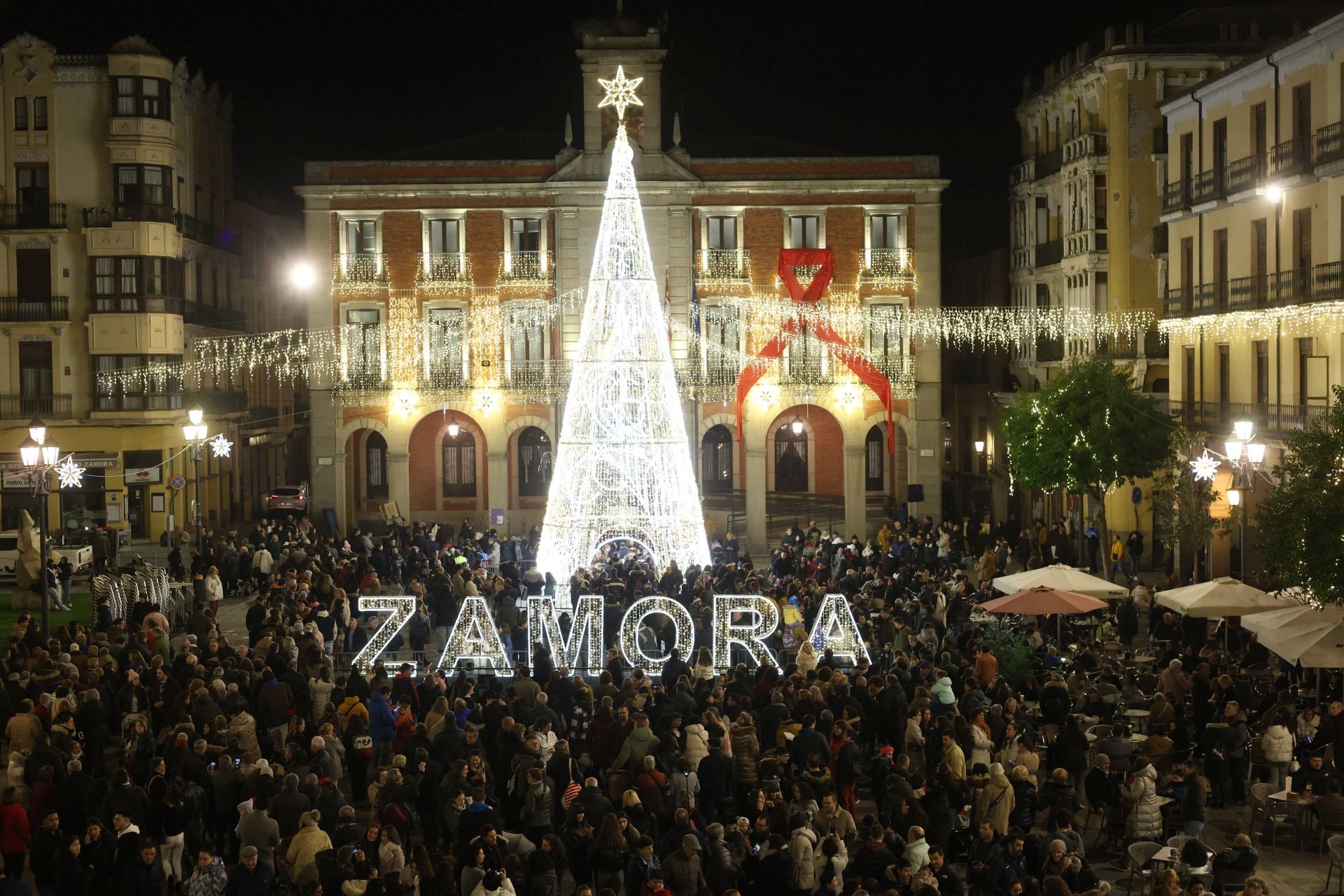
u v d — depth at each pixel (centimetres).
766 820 1873
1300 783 2258
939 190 6150
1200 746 2603
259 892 1756
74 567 5016
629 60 6072
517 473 6350
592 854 1853
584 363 4247
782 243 6150
